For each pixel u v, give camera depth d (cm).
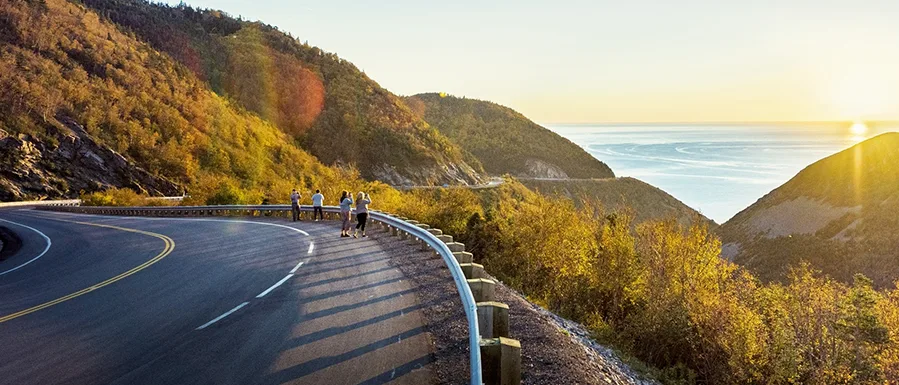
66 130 8056
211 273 1148
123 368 551
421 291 920
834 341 1408
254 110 15538
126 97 10244
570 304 1769
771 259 6366
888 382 1395
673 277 1797
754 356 1337
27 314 805
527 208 2242
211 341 644
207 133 10569
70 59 10800
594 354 834
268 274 1116
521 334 745
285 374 530
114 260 1417
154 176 8344
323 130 15225
